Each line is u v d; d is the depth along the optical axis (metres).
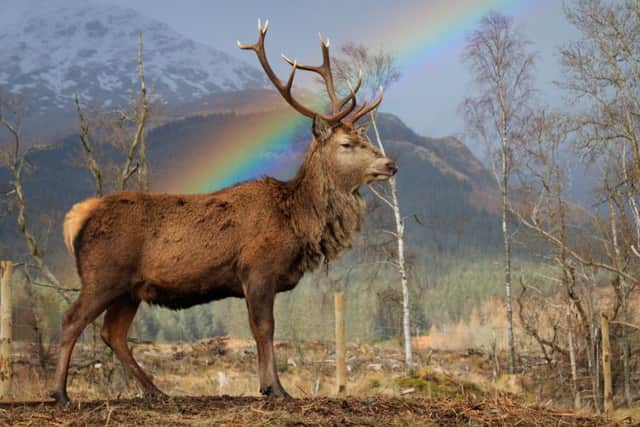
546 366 25.86
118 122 21.62
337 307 14.46
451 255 102.12
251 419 8.38
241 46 11.38
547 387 22.56
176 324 61.69
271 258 10.13
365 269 32.59
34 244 21.94
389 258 29.44
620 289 24.72
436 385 15.65
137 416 8.52
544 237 26.05
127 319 10.59
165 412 8.73
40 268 21.70
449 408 9.23
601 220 26.39
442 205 173.50
